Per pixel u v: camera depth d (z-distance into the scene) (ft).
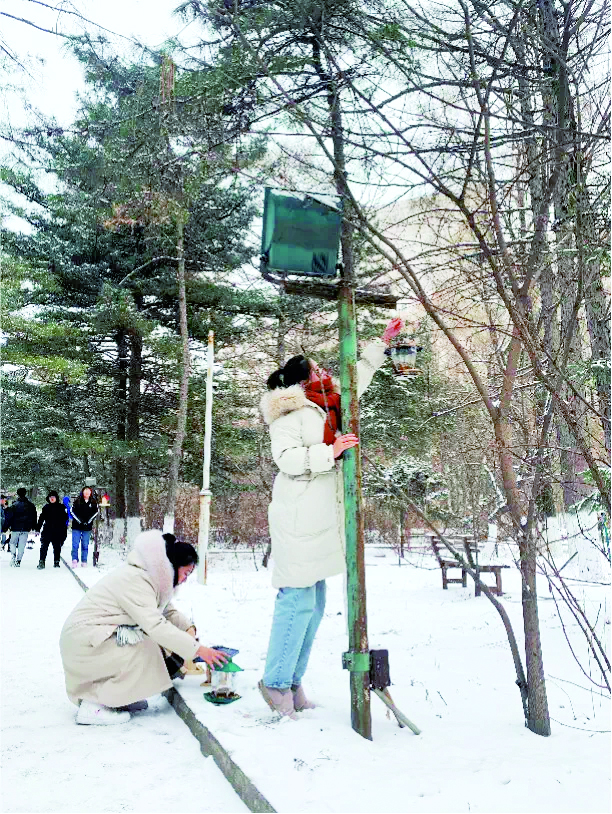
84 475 87.66
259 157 10.85
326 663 16.57
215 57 13.08
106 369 61.62
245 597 29.45
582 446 9.74
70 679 12.42
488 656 17.69
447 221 10.96
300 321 29.50
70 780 9.45
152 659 12.76
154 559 12.97
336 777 8.89
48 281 54.75
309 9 11.06
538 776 9.20
